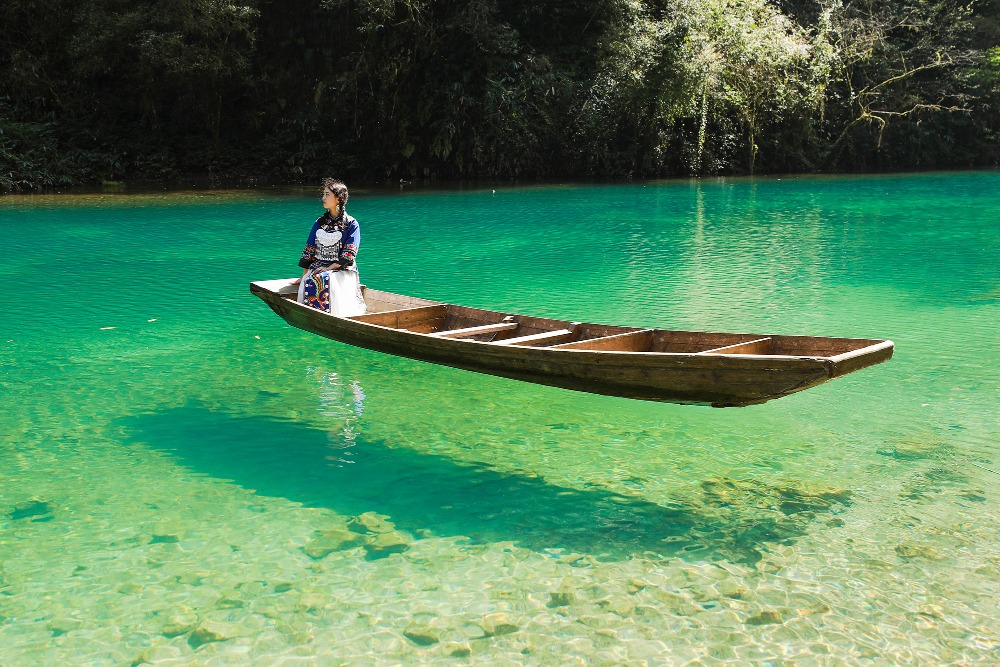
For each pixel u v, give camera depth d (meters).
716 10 27.23
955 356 7.10
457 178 27.36
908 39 34.00
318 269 6.86
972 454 5.10
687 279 10.71
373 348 5.95
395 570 3.86
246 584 3.74
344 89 26.39
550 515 4.41
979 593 3.65
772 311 8.79
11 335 8.01
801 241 14.10
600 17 28.11
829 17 31.23
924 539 4.10
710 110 29.11
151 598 3.62
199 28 24.61
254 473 4.92
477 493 4.67
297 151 27.34
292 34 27.44
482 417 5.84
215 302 9.52
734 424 5.67
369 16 25.33
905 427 5.56
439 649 3.29
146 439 5.43
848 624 3.44
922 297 9.47
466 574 3.83
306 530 4.24
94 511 4.42
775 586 3.72
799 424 5.64
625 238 14.65
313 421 5.77
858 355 4.00
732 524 4.29
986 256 12.34
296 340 7.84
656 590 3.70
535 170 27.78
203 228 15.78
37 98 25.66
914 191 23.30
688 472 4.91
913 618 3.48
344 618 3.49
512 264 11.99
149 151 26.55
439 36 26.19
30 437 5.45
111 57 25.09
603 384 4.73
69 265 11.88
